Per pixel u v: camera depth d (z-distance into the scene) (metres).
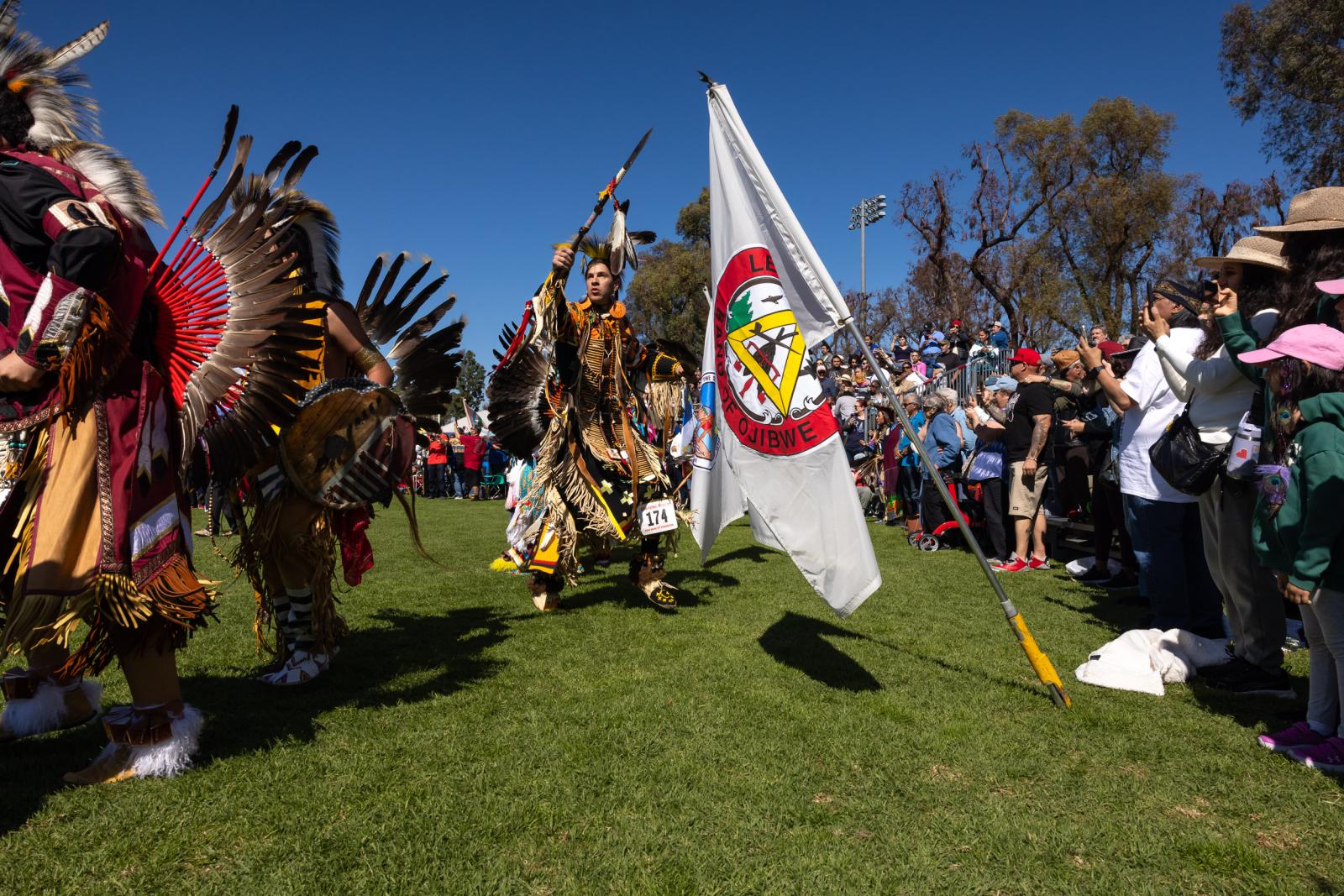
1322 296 2.81
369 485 3.37
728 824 2.24
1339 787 2.54
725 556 7.43
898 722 3.06
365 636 4.36
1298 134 20.89
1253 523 2.88
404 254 3.82
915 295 34.78
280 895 1.85
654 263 44.19
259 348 2.66
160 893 1.85
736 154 3.78
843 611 3.41
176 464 2.52
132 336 2.38
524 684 3.48
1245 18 20.81
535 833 2.18
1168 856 2.12
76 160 2.52
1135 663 3.61
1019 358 6.86
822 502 3.47
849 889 1.93
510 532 6.75
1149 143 29.80
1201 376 3.45
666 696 3.33
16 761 2.56
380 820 2.22
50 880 1.88
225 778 2.46
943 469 8.17
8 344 2.30
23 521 2.27
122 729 2.41
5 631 2.19
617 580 6.19
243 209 2.66
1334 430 2.62
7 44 2.40
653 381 5.21
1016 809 2.36
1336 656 2.70
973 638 4.36
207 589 2.50
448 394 4.03
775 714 3.12
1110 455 5.86
